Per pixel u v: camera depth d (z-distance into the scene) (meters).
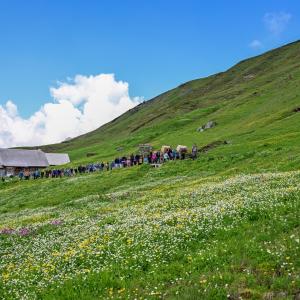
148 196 45.62
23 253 26.06
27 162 193.88
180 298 15.29
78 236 27.05
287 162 55.78
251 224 21.98
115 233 24.86
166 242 21.33
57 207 54.47
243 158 69.75
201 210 26.33
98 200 52.47
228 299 15.02
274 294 14.91
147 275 17.89
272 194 27.52
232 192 33.25
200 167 72.50
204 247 20.06
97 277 18.17
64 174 106.94
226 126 156.12
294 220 21.14
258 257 17.64
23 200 75.88
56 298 16.98
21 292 18.41
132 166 93.56
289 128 106.69
